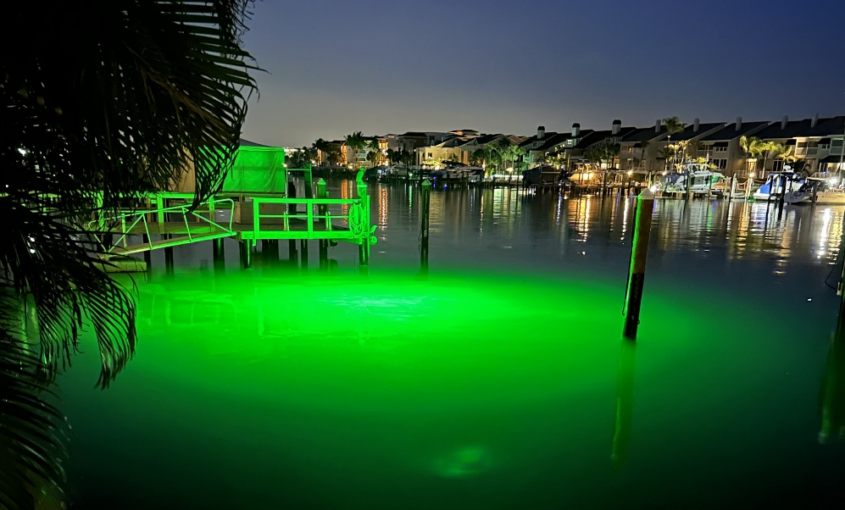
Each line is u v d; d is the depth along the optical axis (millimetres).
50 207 1973
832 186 46781
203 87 1924
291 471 5238
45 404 2121
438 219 30016
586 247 20016
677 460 5641
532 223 28266
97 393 6715
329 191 60969
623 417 6570
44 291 1975
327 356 8266
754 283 14164
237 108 1977
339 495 4895
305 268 15359
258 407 6539
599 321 10461
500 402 6875
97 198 2016
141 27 1772
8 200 1834
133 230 13023
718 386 7562
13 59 1692
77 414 6164
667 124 79062
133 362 7801
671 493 5074
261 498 4812
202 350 8391
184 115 1897
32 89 1744
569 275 14914
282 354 8289
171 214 15922
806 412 6801
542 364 8188
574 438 6043
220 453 5492
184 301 11391
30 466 2006
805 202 42594
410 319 10344
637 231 8758
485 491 5031
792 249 19797
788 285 13992
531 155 96875
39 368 2238
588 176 72000
